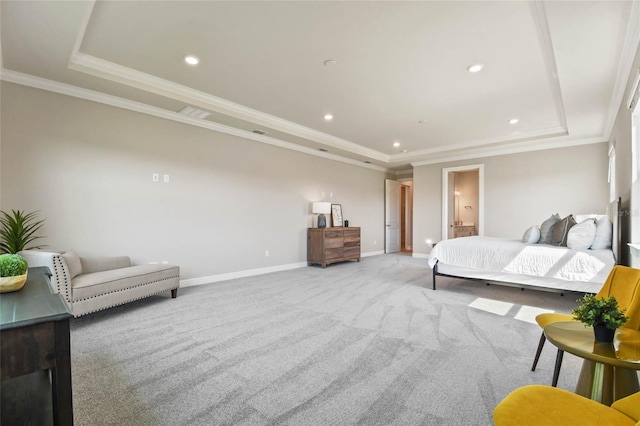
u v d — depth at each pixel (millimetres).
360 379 1902
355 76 3309
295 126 5156
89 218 3523
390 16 2297
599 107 3775
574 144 5500
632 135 2645
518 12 2238
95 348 2342
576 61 2646
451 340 2498
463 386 1821
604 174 5238
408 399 1690
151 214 4043
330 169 6895
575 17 2041
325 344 2420
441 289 4258
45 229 3230
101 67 3076
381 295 3918
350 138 5938
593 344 1375
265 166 5516
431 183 7371
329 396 1723
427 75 3268
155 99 3695
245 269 5164
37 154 3195
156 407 1623
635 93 2324
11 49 2613
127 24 2414
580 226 3365
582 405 1021
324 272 5547
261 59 2965
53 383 1046
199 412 1583
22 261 1474
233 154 5008
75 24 2266
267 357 2197
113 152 3717
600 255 3084
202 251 4586
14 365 949
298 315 3121
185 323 2883
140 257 3936
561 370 2012
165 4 2168
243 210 5145
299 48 2764
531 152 5941
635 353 1275
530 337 2568
